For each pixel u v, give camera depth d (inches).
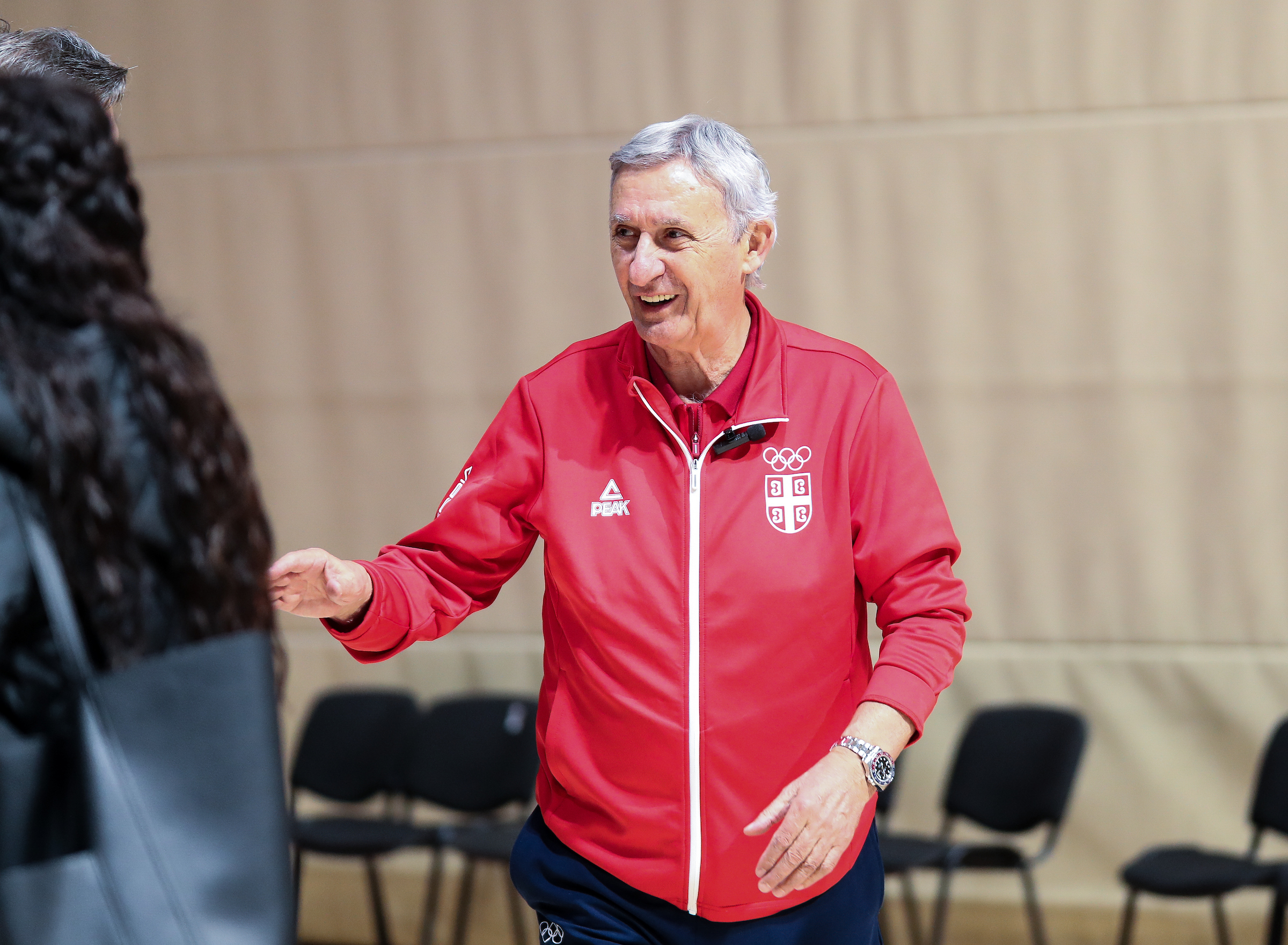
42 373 76.5
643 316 128.0
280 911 76.9
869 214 340.5
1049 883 333.1
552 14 356.5
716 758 126.7
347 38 367.2
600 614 129.6
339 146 369.1
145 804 75.2
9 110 81.2
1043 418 333.7
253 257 374.6
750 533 128.4
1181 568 327.6
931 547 130.2
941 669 125.3
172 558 80.4
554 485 134.8
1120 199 327.0
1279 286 320.2
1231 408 323.9
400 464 369.7
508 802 323.0
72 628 75.2
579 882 133.8
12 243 79.6
